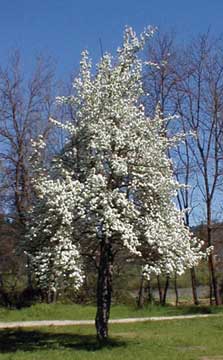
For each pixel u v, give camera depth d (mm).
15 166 39094
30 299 40375
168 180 20891
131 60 21781
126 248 20562
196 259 21250
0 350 20344
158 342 22031
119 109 21156
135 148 20984
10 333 25297
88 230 20281
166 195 21000
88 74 21703
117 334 24766
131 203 20062
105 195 19828
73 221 20016
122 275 38719
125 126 21219
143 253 20797
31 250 21156
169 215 21016
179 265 20547
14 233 38094
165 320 30953
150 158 21016
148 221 20281
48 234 20578
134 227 20391
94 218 19750
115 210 19641
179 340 22703
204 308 37156
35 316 31672
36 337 23984
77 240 20406
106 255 21141
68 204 19531
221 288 46094
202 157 43438
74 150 21344
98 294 21516
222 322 29812
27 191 37625
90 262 21750
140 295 41312
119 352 19422
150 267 20203
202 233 43188
